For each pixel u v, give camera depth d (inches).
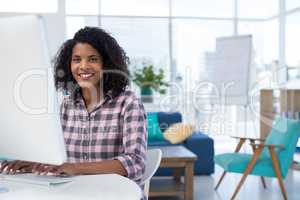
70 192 39.7
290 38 259.4
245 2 281.7
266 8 282.5
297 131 128.0
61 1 231.1
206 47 278.5
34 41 34.9
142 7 272.1
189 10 276.7
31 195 39.0
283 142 129.5
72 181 44.1
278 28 272.8
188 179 132.1
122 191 39.7
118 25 271.0
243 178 128.6
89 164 47.3
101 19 269.1
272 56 279.1
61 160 37.9
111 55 55.4
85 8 266.8
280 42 269.7
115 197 37.6
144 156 50.9
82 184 42.7
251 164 126.4
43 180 43.5
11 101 37.0
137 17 272.2
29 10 228.7
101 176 45.9
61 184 42.8
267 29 283.1
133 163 48.5
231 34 281.1
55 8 231.0
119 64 56.3
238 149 147.3
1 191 40.5
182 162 131.6
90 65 54.4
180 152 142.2
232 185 155.9
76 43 55.1
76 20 267.0
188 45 277.1
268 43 282.0
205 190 148.1
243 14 282.5
